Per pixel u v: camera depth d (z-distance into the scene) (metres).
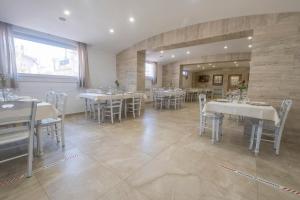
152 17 3.55
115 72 5.88
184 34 4.08
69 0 2.80
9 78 3.23
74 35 4.11
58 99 2.45
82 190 1.41
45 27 3.56
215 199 1.34
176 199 1.33
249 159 2.08
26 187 1.44
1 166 1.77
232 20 3.34
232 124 3.97
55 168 1.76
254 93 3.04
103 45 4.98
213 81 12.31
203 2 2.99
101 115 4.32
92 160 1.96
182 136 2.91
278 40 2.80
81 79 4.66
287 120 2.81
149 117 4.55
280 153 2.29
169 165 1.87
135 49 5.20
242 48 5.89
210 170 1.79
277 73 2.83
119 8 3.15
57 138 2.50
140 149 2.30
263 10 2.86
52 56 4.15
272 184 1.57
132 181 1.55
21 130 1.54
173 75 8.55
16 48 3.49
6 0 2.61
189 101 9.09
